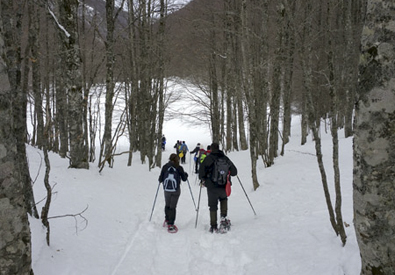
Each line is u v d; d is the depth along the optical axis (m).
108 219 5.95
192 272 4.12
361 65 2.12
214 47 18.33
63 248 4.17
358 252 3.59
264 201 7.28
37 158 9.25
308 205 6.14
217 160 5.77
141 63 16.20
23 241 2.27
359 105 2.13
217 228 5.73
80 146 9.08
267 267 4.00
